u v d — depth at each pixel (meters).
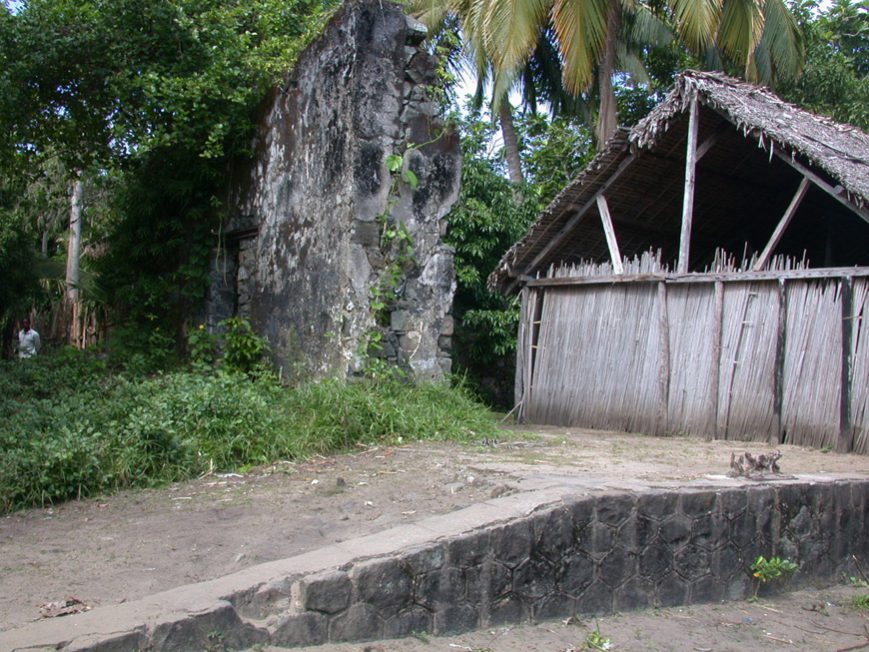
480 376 13.04
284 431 6.18
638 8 15.76
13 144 9.62
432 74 8.41
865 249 10.82
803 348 7.70
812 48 16.44
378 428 6.59
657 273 8.80
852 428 7.21
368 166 7.86
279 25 10.21
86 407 6.41
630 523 4.52
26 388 7.72
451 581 3.85
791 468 6.18
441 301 8.30
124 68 8.91
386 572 3.65
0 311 13.05
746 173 9.75
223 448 5.80
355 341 7.62
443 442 6.68
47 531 4.46
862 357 7.25
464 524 4.04
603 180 9.43
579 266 9.80
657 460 6.27
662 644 4.09
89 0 8.95
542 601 4.16
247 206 9.39
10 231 12.41
